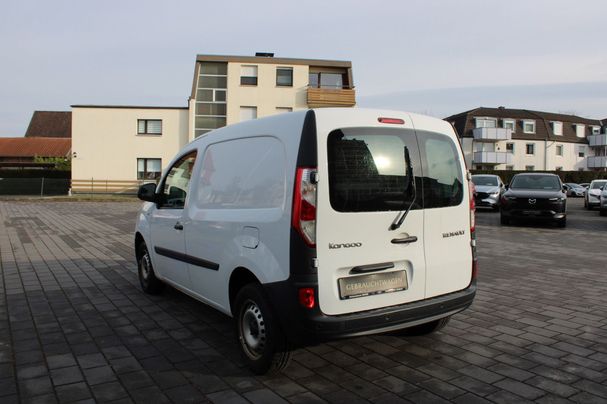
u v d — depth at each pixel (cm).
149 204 597
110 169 3344
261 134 375
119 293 616
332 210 327
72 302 573
